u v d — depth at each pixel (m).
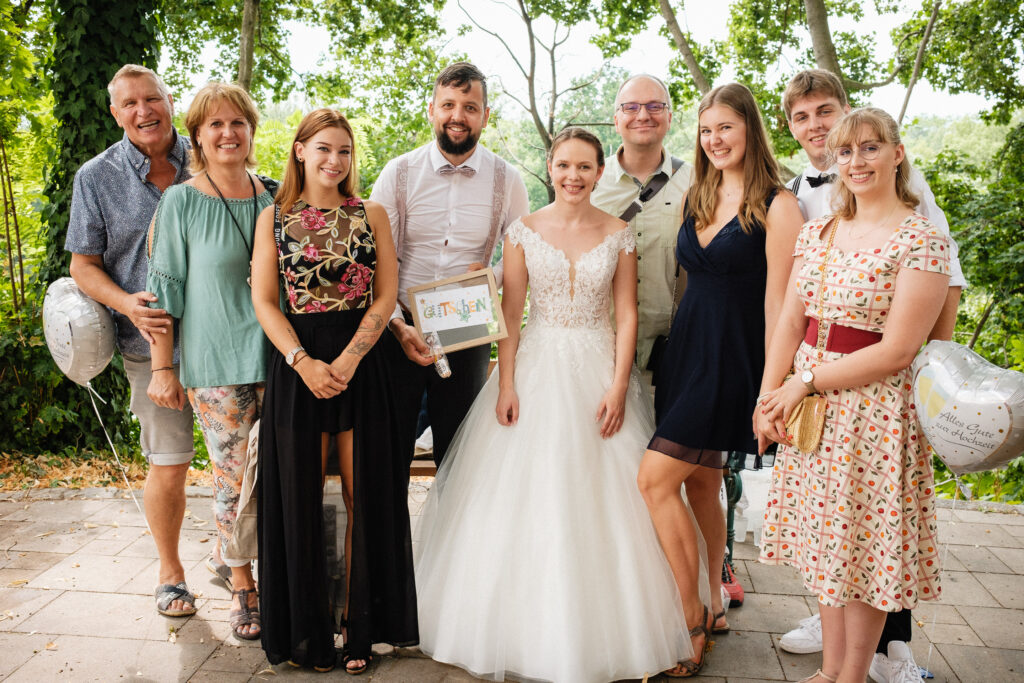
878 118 2.07
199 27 12.60
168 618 2.93
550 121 10.20
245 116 2.62
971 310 11.14
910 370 2.18
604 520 2.53
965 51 11.48
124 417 5.56
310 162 2.47
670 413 2.51
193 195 2.62
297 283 2.46
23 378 5.21
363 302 2.53
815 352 2.24
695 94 12.59
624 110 2.94
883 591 2.13
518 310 2.83
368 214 2.57
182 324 2.65
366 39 12.14
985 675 2.62
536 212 2.86
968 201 10.24
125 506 4.17
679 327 2.60
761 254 2.46
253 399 2.70
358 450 2.48
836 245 2.21
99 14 5.20
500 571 2.48
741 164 2.52
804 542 2.27
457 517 2.69
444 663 2.64
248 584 2.85
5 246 6.35
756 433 2.41
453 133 2.94
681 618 2.54
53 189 5.40
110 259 2.93
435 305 2.80
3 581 3.22
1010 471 6.08
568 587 2.39
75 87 5.23
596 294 2.73
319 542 2.49
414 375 3.05
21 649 2.69
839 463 2.17
